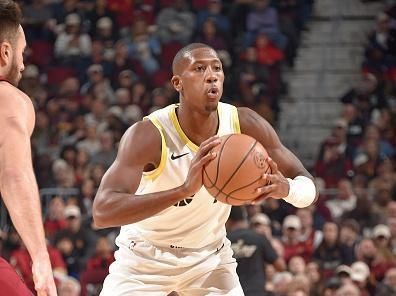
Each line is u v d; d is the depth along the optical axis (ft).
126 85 62.95
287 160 17.72
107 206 15.97
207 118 17.28
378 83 64.54
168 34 67.21
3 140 13.46
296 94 67.31
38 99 62.85
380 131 59.57
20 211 12.97
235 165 15.30
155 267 18.11
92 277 40.09
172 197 15.47
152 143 17.03
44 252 12.92
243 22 68.54
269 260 30.45
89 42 66.74
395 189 51.11
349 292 36.06
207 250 18.37
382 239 42.91
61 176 52.08
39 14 69.67
